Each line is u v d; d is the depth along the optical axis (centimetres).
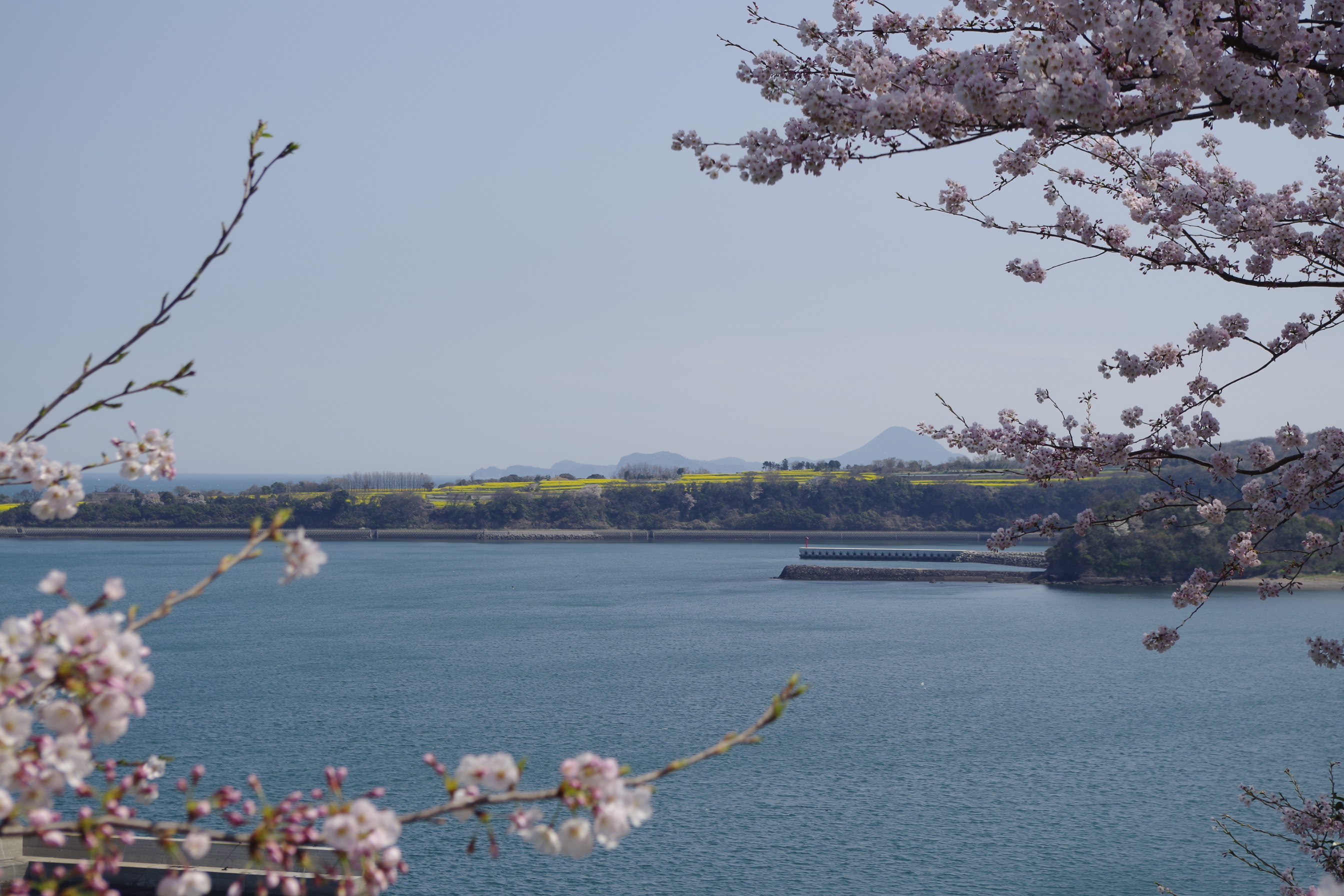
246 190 450
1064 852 3800
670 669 7644
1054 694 6769
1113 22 637
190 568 15912
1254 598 11294
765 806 4384
